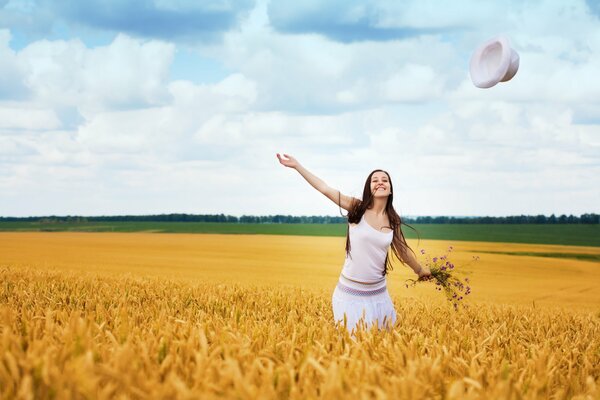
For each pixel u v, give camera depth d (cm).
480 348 496
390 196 611
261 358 374
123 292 1141
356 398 304
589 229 7581
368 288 596
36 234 5578
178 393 296
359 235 585
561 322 872
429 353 443
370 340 465
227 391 309
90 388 293
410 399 314
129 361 338
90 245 3766
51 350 359
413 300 1208
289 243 4603
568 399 384
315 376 361
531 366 418
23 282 1265
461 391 326
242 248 3900
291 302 1033
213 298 1042
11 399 303
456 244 5081
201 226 8325
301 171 605
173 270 2153
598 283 2506
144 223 8962
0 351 356
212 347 423
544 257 3809
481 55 544
